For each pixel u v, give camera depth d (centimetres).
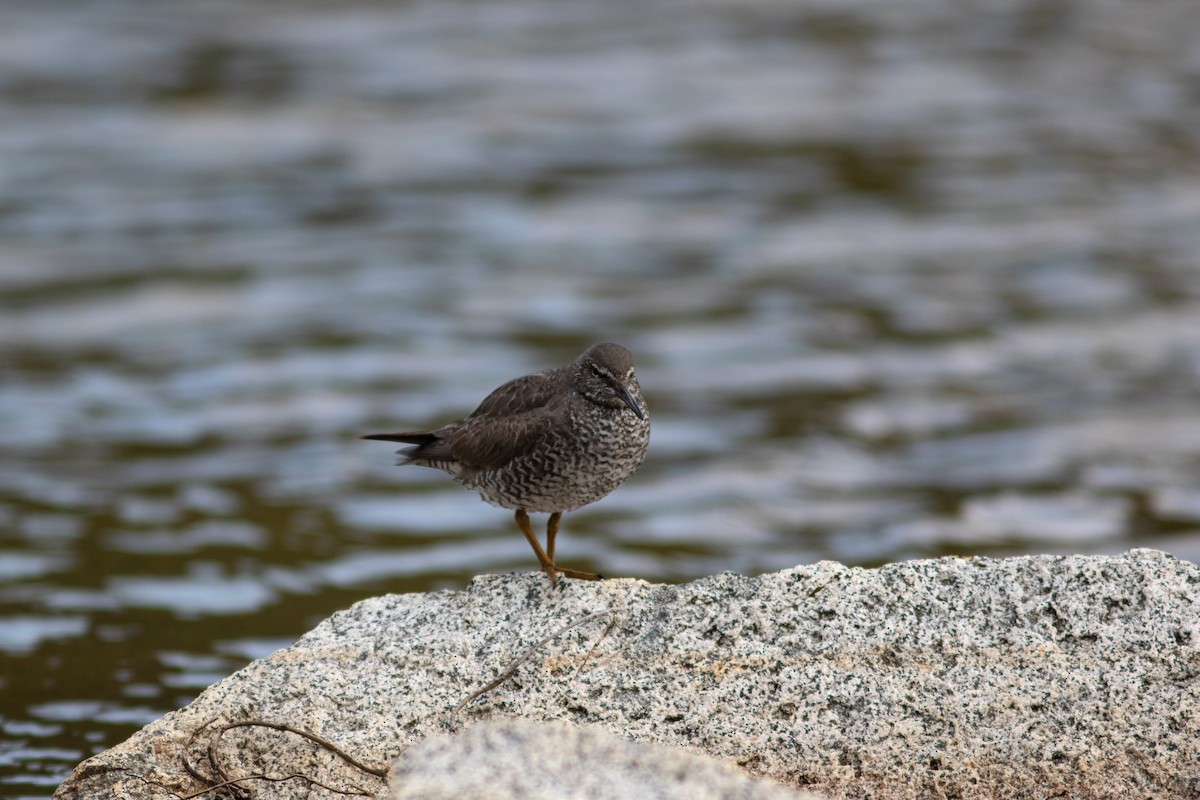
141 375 1866
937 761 742
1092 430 1702
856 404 1788
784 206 2430
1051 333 1970
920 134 2677
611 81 2933
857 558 1406
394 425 1730
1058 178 2489
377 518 1530
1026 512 1509
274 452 1680
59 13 3222
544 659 812
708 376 1864
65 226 2314
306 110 2802
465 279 2175
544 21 3225
